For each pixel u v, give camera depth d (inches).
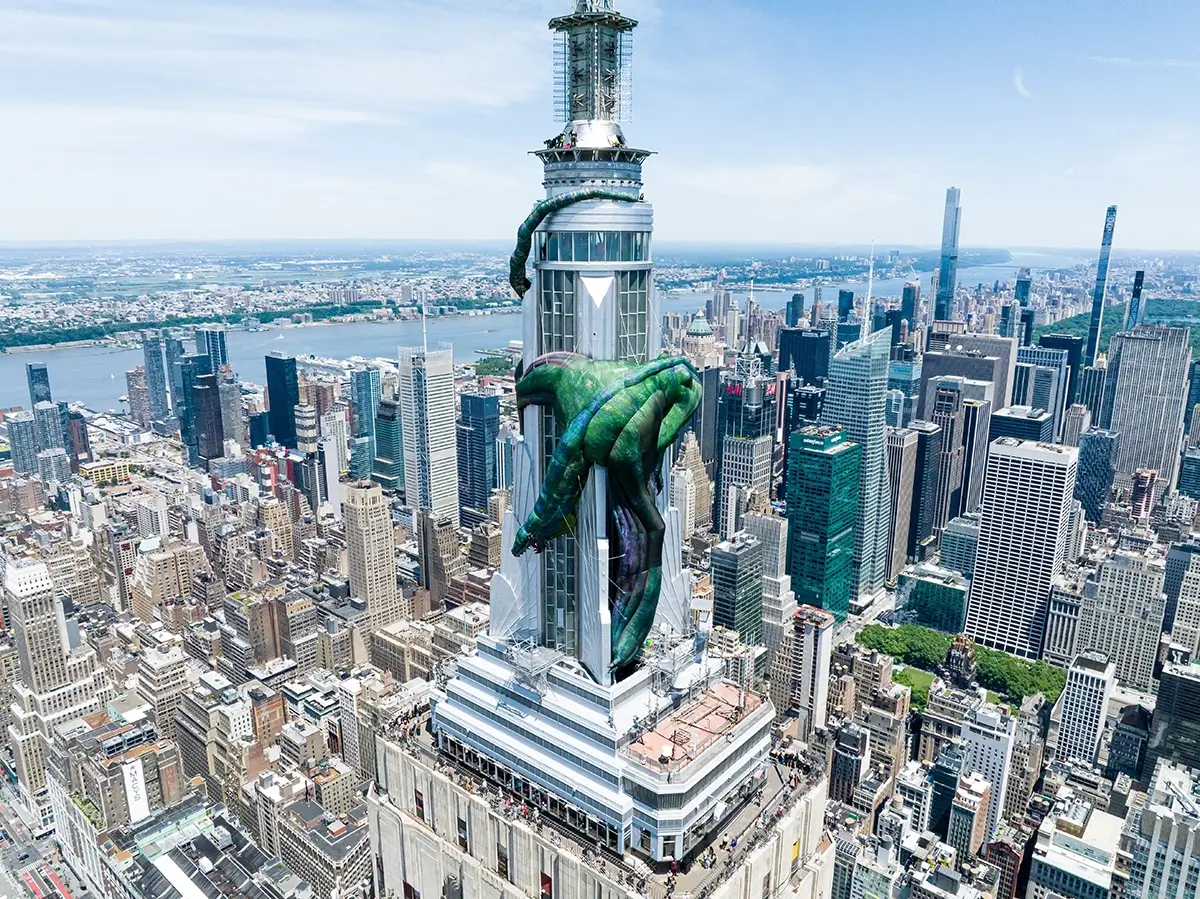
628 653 5036.9
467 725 5556.1
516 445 5349.4
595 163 4822.8
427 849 5679.1
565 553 5265.8
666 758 4749.0
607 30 4894.2
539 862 4965.6
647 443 4849.9
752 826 5142.7
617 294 4960.6
